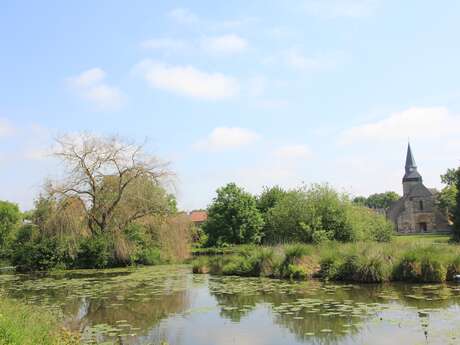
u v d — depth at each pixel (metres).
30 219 35.19
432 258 18.61
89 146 33.66
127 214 34.47
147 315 14.52
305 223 32.66
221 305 15.73
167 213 35.44
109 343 11.02
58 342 9.19
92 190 34.12
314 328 11.71
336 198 33.66
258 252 25.17
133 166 34.59
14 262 33.69
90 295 19.05
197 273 27.16
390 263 19.45
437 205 85.81
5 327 7.86
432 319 11.91
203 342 11.00
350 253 20.62
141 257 34.31
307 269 21.80
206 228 57.00
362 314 12.91
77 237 32.72
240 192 55.69
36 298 18.70
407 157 105.25
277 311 13.99
